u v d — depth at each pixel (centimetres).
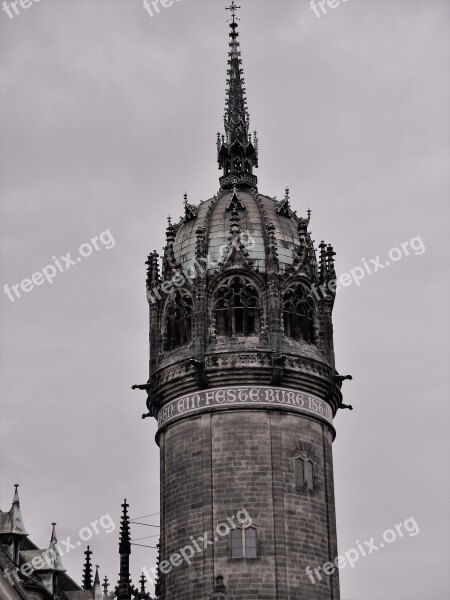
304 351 12744
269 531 12212
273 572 12088
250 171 13875
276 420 12531
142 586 13725
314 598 12181
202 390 12631
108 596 13762
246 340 12644
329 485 12694
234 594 12031
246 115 14088
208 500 12344
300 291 13000
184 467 12556
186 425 12656
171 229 13275
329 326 13100
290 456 12481
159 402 12938
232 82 14200
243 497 12300
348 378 13025
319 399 12838
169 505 12606
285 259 13012
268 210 13362
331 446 12962
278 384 12612
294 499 12362
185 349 12775
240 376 12544
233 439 12456
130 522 13400
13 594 10781
